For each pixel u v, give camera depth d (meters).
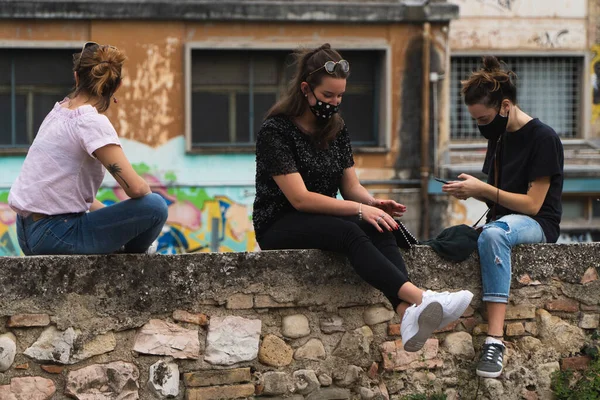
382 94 18.92
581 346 6.01
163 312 5.25
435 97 18.98
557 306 5.97
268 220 5.57
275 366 5.45
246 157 18.56
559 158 5.88
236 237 18.56
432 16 18.69
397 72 18.86
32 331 5.04
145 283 5.21
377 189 18.97
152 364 5.23
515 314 5.89
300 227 5.43
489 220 6.24
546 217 5.96
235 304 5.37
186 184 18.34
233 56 18.53
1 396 5.00
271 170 5.38
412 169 19.05
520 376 5.87
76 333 5.08
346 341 5.58
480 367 5.67
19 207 5.07
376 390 5.62
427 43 18.77
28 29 17.59
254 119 18.67
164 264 5.25
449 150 19.64
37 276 5.03
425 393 5.72
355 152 18.80
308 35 18.47
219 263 5.35
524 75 20.42
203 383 5.32
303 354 5.50
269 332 5.45
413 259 5.68
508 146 5.99
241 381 5.38
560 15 20.31
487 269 5.76
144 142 18.12
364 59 19.00
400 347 5.68
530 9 20.27
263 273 5.42
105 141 4.98
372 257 5.21
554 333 5.95
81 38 17.80
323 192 5.58
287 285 5.46
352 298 5.58
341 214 5.34
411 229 19.05
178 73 18.16
